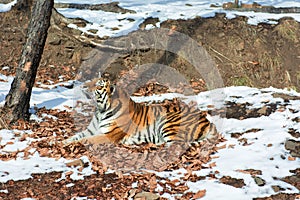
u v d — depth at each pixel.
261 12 19.75
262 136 12.26
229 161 10.95
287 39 18.20
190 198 9.43
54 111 14.09
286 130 12.56
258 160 10.97
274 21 18.88
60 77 17.64
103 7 20.73
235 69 17.59
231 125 13.22
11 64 18.25
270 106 14.57
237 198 9.41
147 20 19.33
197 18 19.17
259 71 17.52
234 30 18.59
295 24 18.58
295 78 17.19
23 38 19.12
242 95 15.90
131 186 9.88
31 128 12.70
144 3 21.48
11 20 19.62
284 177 10.22
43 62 18.31
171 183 9.92
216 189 9.73
